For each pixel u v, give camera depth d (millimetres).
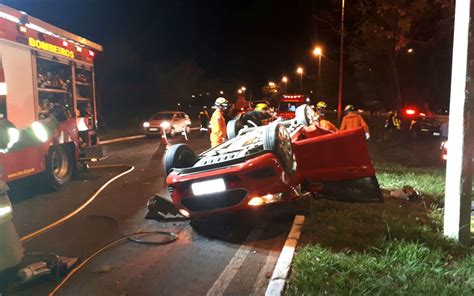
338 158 6965
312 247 5406
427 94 37219
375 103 41719
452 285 4363
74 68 11406
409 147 17719
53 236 6480
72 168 10430
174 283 4852
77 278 5020
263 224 6723
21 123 8750
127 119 41000
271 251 5711
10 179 7945
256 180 6023
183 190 6258
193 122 43188
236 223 6777
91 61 12445
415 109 20609
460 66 5641
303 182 7062
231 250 5781
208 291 4645
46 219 7426
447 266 4934
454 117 5723
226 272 5102
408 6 18281
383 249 5363
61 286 4820
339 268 4844
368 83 38562
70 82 11148
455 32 5715
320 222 6523
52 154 9406
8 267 4496
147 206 7500
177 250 5812
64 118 10125
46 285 4859
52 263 5168
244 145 7398
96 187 10023
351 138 6910
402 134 20344
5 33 8242
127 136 25328
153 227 6809
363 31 20375
